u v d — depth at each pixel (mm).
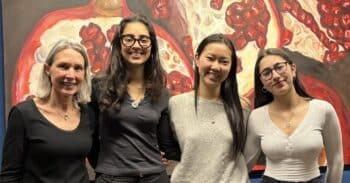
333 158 1645
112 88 1526
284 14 2322
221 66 1540
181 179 1526
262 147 1622
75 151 1363
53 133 1336
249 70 2238
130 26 1550
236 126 1582
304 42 2346
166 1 2133
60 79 1350
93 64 2021
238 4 2252
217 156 1534
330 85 2371
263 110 1673
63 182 1334
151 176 1513
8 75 1915
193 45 2166
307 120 1582
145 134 1542
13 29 1928
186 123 1574
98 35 2033
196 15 2182
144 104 1562
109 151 1514
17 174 1331
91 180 1931
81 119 1451
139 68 1592
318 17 2385
